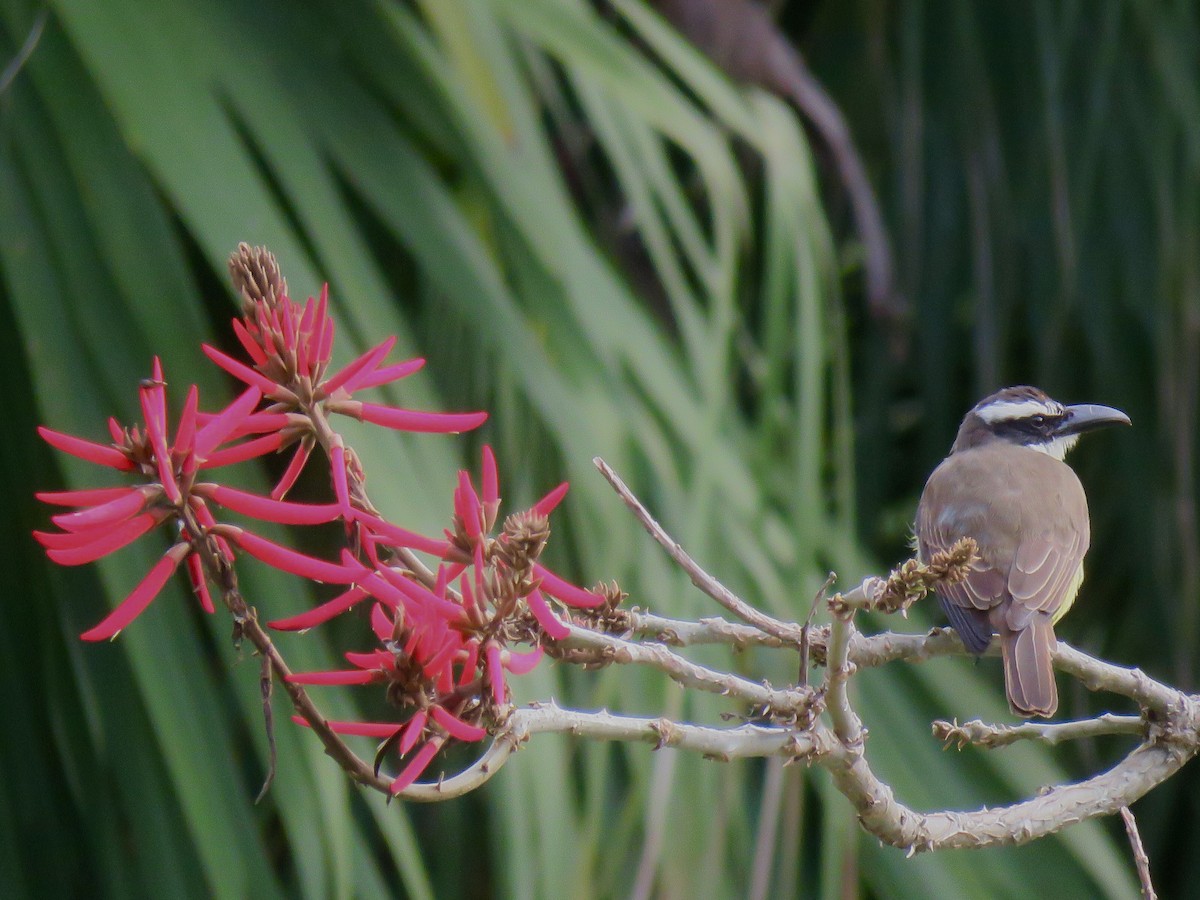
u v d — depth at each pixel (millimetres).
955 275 14422
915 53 14195
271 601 8281
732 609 6172
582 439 9523
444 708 4559
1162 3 13703
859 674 10266
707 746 5387
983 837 6379
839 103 15000
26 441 9430
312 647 8352
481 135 10156
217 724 8117
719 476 10109
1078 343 14594
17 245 8500
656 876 8852
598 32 10906
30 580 9328
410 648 4418
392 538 4652
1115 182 13648
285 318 4848
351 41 10016
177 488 4367
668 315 13078
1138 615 14391
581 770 9711
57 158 8781
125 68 8852
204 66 9227
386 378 4961
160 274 8719
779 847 9789
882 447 14695
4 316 9375
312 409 4812
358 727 4469
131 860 9039
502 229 10133
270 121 9398
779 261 10648
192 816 7793
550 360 9867
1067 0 13688
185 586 9414
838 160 13500
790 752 5602
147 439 4379
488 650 4539
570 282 10070
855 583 10516
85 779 9180
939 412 14516
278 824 11023
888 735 10156
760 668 9766
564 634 4680
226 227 8703
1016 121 14070
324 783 8086
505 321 9648
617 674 9164
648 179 10750
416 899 8234
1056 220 13578
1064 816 6602
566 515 9617
